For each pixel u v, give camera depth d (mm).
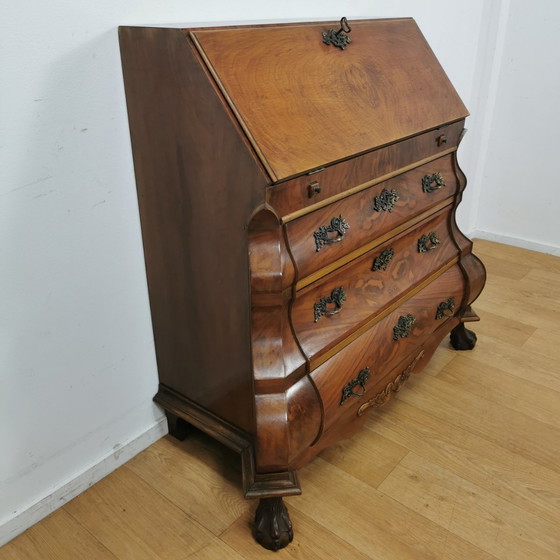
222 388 1244
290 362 1098
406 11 1814
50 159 1049
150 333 1378
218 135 974
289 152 975
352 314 1247
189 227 1126
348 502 1283
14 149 991
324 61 1144
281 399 1094
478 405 1598
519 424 1524
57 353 1184
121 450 1388
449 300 1575
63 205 1099
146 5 1115
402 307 1417
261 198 951
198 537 1203
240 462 1406
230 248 1061
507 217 2611
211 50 964
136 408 1406
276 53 1062
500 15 2229
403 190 1312
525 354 1829
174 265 1212
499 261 2471
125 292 1282
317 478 1349
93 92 1075
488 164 2574
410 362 1492
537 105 2348
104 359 1286
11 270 1053
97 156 1124
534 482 1336
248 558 1154
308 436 1158
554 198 2443
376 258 1306
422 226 1458
